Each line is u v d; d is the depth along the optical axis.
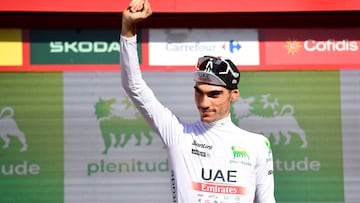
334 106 11.85
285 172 11.77
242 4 11.23
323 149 11.81
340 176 11.80
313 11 11.27
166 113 7.51
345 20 11.80
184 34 11.74
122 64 7.10
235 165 7.39
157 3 11.16
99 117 11.70
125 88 7.25
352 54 11.82
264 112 11.82
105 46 11.72
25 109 11.59
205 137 7.45
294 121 11.83
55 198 11.59
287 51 11.82
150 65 11.71
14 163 11.55
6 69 11.55
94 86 11.71
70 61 11.67
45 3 11.03
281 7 11.21
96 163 11.67
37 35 11.61
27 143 11.59
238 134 7.54
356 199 11.77
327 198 11.77
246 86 11.81
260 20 11.74
